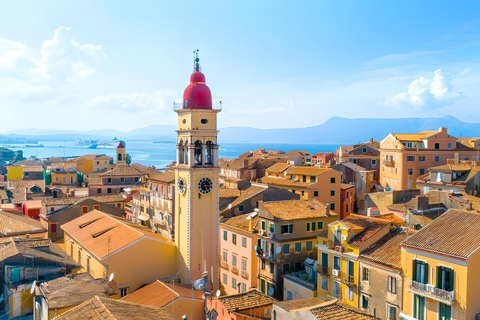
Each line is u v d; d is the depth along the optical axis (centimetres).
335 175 10200
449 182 8744
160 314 3119
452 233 4469
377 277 4962
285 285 6431
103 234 6725
